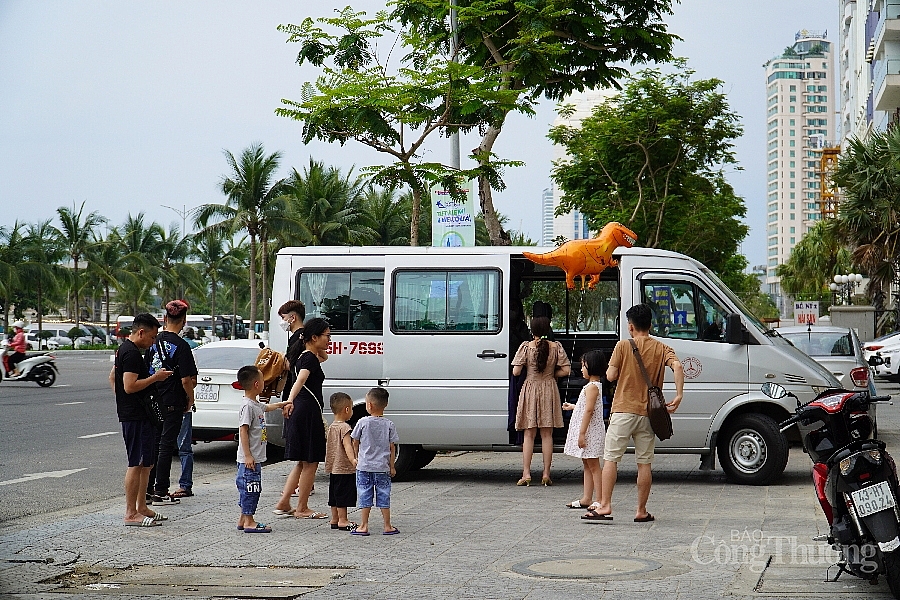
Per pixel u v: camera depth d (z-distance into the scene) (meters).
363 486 8.98
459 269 12.72
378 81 15.21
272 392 10.36
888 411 24.17
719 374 12.20
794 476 12.93
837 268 61.06
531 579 7.15
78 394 29.44
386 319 12.73
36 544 8.62
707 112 30.58
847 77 82.19
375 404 9.04
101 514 10.21
